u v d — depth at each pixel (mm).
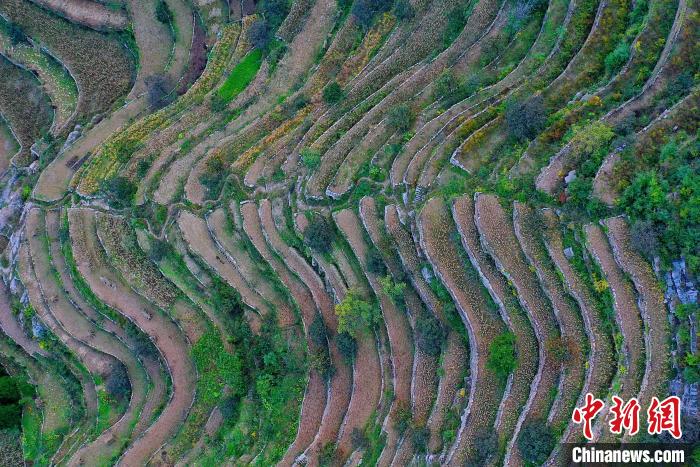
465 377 38531
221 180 47375
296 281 44938
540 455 33531
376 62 47812
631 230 34000
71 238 51156
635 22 39594
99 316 51156
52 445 51750
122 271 49844
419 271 40125
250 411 45938
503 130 39781
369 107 45656
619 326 34031
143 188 49656
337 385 42812
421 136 41969
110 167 51438
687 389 32125
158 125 52188
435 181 40156
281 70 50781
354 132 44438
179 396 48656
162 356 49406
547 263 36281
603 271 34562
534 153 37875
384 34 48781
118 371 51094
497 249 37125
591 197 35250
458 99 43031
